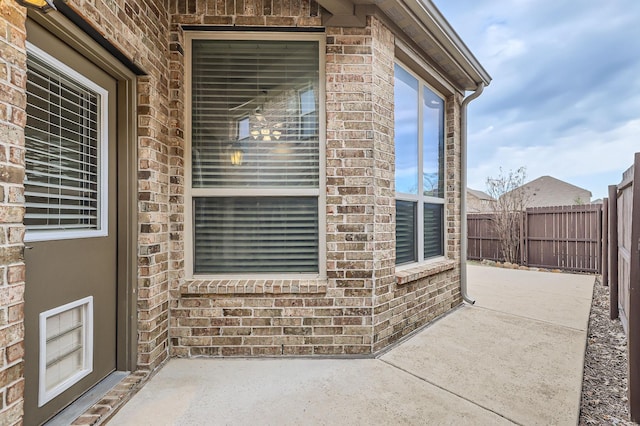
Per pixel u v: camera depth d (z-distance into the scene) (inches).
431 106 162.1
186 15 107.3
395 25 122.4
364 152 111.6
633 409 77.4
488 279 250.2
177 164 107.7
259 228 114.9
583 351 113.7
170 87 107.5
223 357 108.1
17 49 55.4
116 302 92.7
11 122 54.3
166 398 84.1
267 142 114.9
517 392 87.4
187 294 107.7
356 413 78.0
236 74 114.0
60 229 75.6
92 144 85.8
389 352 113.5
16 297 54.7
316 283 110.2
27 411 65.4
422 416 76.9
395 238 126.0
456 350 114.8
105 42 77.9
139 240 95.0
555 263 315.3
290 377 95.6
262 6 108.3
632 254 83.0
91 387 83.4
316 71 115.3
